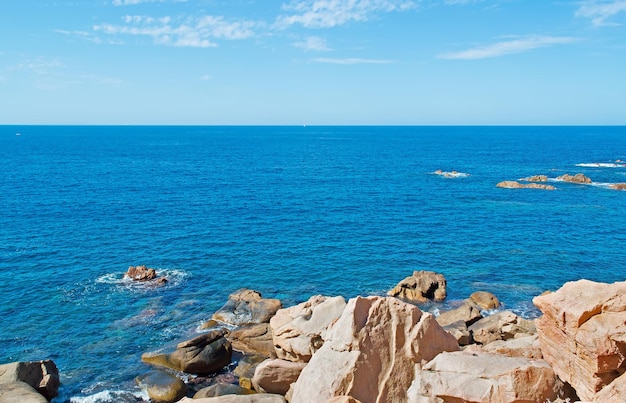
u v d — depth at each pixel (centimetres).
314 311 2428
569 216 6381
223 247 4878
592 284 1778
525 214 6500
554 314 1722
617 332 1510
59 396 2359
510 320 2800
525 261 4531
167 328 3108
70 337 2975
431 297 3653
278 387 2169
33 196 7256
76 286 3784
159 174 10300
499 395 1541
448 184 9212
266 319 3108
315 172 11069
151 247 4834
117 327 3117
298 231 5522
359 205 7062
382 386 1764
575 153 16212
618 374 1541
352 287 3884
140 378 2441
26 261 4316
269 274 4144
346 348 1814
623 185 8588
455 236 5384
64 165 11744
